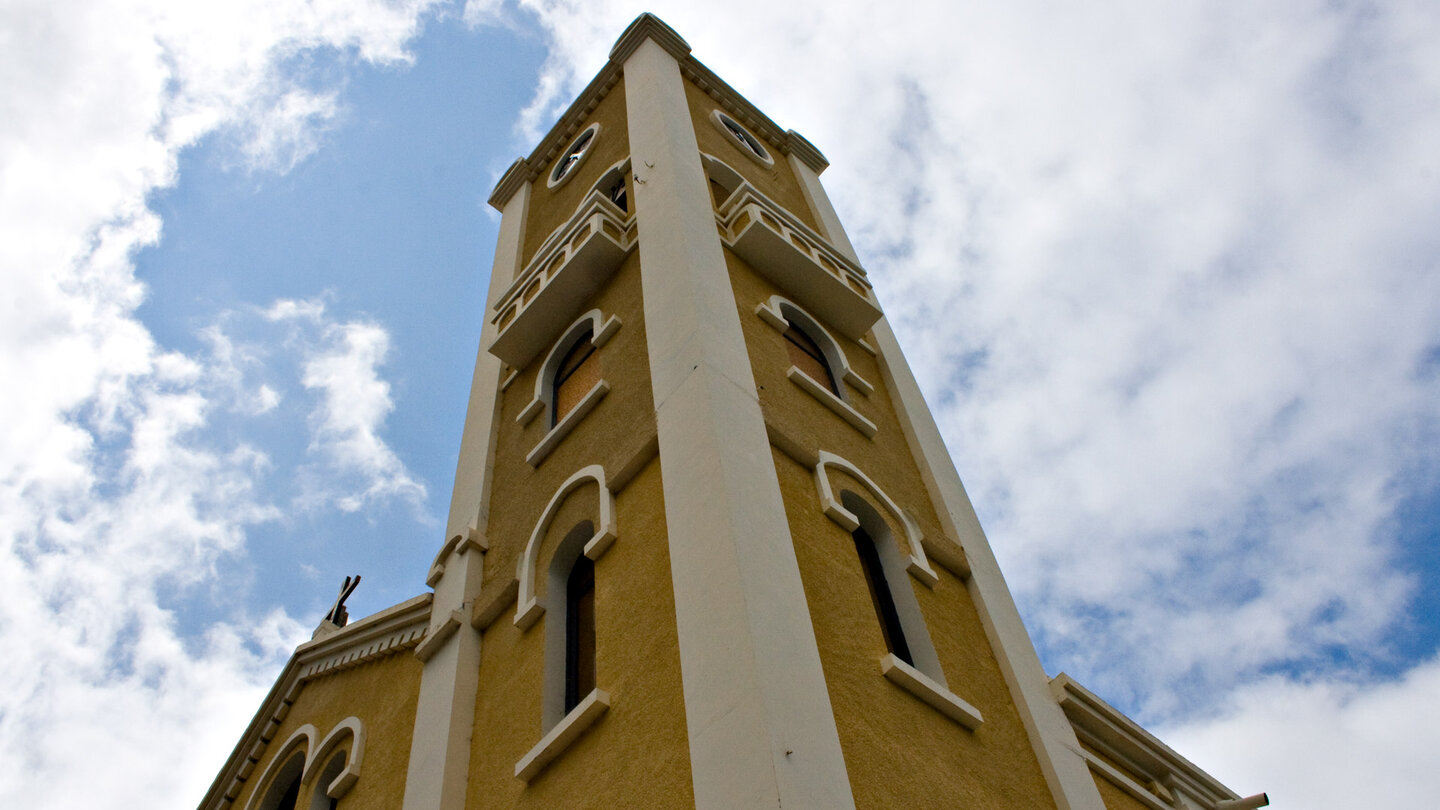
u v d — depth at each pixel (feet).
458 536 42.80
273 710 50.03
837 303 48.47
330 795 39.42
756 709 23.22
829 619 28.60
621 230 48.60
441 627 38.65
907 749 26.76
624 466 34.45
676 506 30.50
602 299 46.80
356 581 55.21
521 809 29.12
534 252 64.80
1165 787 37.78
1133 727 37.29
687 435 32.50
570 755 28.60
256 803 44.93
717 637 25.67
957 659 33.09
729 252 46.42
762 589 26.53
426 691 37.47
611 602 31.04
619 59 71.82
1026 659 35.53
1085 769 32.60
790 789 21.70
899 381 48.98
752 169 66.33
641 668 28.12
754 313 43.06
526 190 73.82
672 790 24.22
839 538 32.60
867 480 36.81
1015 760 30.86
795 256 47.06
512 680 34.19
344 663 46.85
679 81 66.80
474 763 33.17
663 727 25.90
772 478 31.60
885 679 28.50
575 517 36.14
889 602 33.68
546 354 48.67
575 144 71.41
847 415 41.27
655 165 51.42
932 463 43.78
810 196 69.46
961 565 37.93
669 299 40.01
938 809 25.82
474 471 46.52
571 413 41.06
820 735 23.76
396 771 36.91
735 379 35.40
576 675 32.71
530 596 35.45
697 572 27.78
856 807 23.31
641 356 40.01
